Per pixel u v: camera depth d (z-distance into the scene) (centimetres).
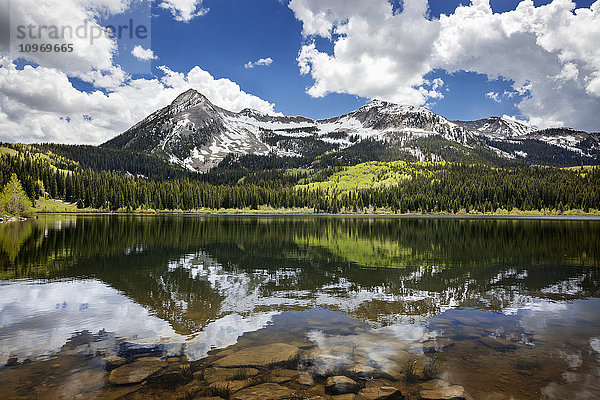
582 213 17050
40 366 1016
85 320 1476
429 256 3478
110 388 880
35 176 16388
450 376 953
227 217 13675
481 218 14425
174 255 3428
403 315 1566
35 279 2314
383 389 870
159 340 1241
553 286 2178
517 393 861
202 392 860
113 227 7025
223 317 1528
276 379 932
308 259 3244
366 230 7094
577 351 1145
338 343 1211
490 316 1559
